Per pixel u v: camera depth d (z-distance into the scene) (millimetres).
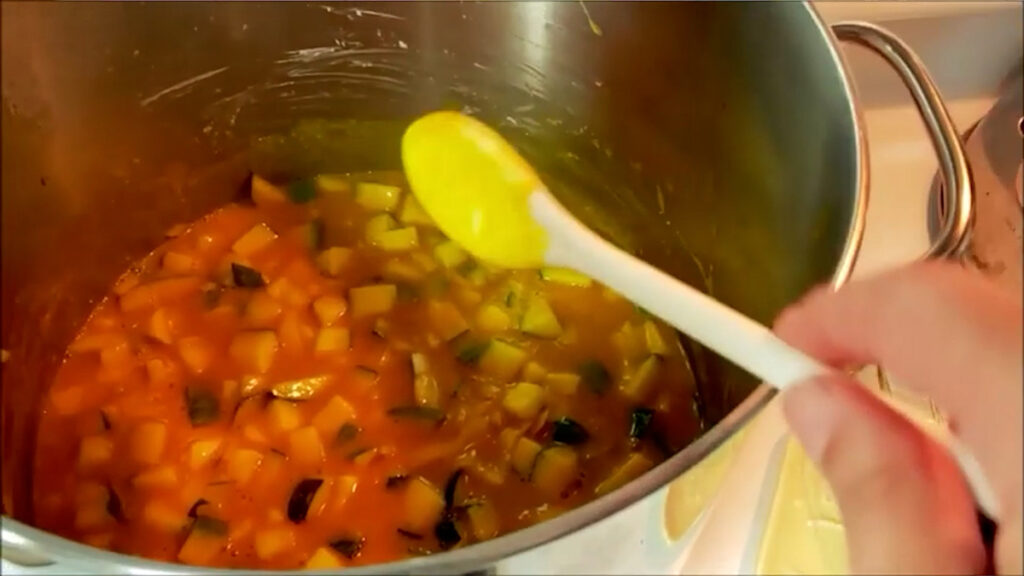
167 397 521
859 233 390
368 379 523
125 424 512
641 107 519
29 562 343
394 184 584
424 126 456
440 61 545
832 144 420
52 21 458
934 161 528
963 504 321
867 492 322
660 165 530
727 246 510
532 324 539
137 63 501
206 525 478
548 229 439
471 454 504
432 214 460
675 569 416
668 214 542
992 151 506
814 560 438
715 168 499
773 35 433
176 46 508
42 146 480
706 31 465
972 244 475
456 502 489
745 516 448
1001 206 488
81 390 522
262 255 563
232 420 511
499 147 449
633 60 505
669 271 559
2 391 482
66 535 484
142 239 557
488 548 337
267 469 497
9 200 470
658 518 369
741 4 440
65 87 478
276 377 525
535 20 516
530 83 542
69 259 519
